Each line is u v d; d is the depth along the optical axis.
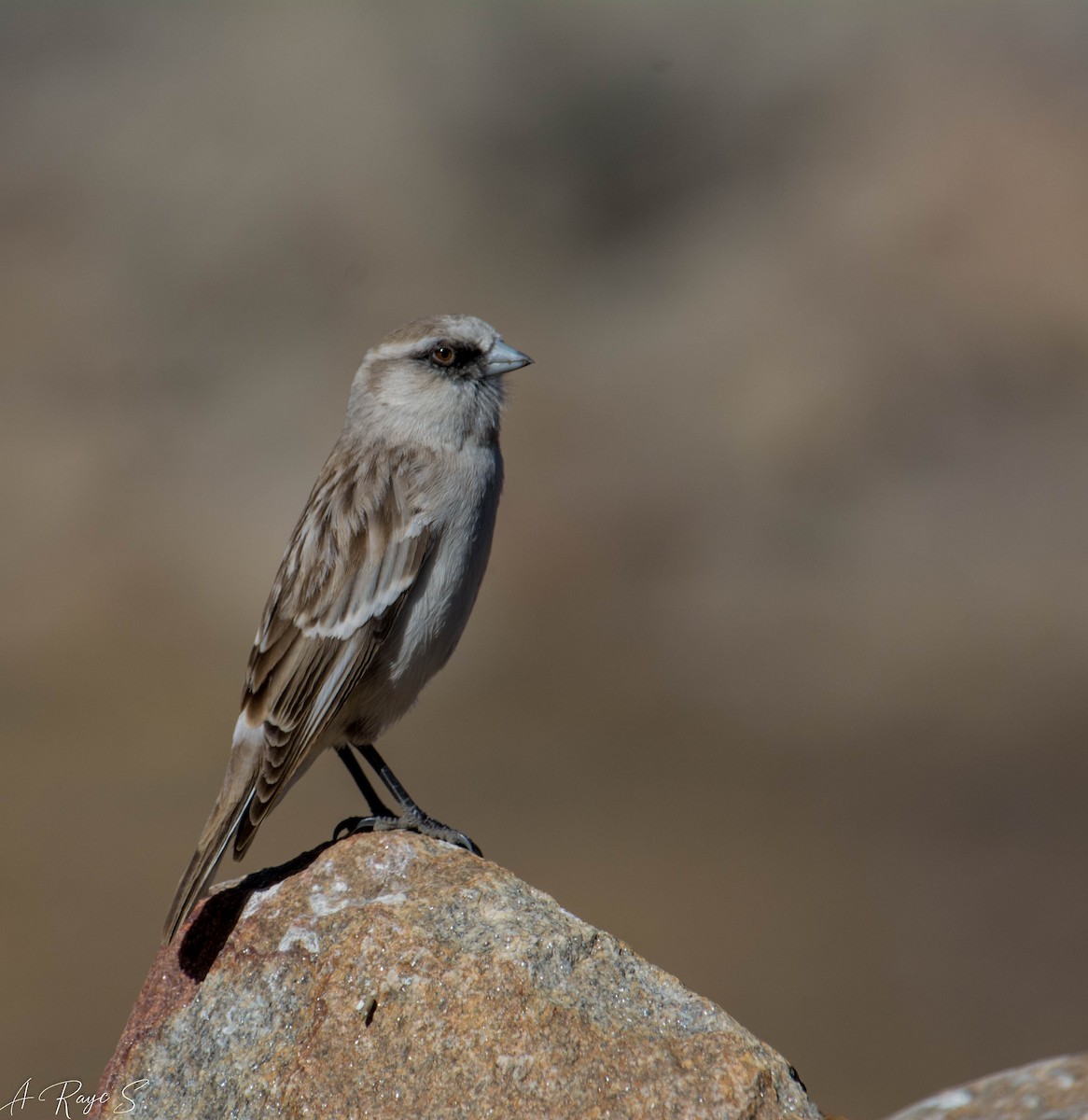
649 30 33.25
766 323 26.38
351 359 26.20
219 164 29.92
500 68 32.44
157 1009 5.10
